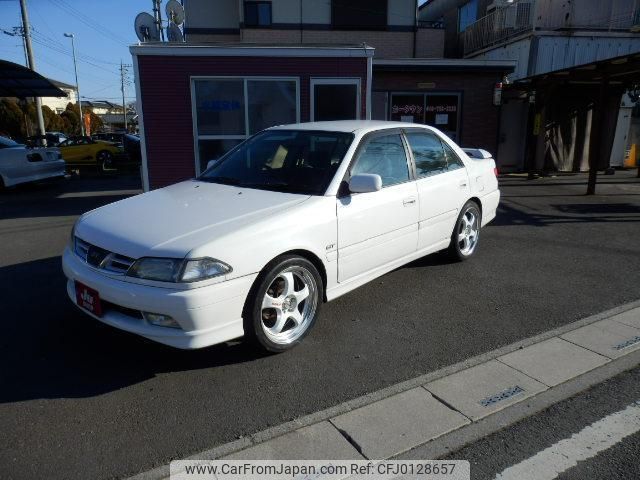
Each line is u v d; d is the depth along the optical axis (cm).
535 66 1387
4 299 448
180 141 905
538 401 295
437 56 1786
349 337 376
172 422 275
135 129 6347
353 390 306
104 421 275
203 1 1781
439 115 1322
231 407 288
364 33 1728
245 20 1702
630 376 322
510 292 470
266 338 333
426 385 311
